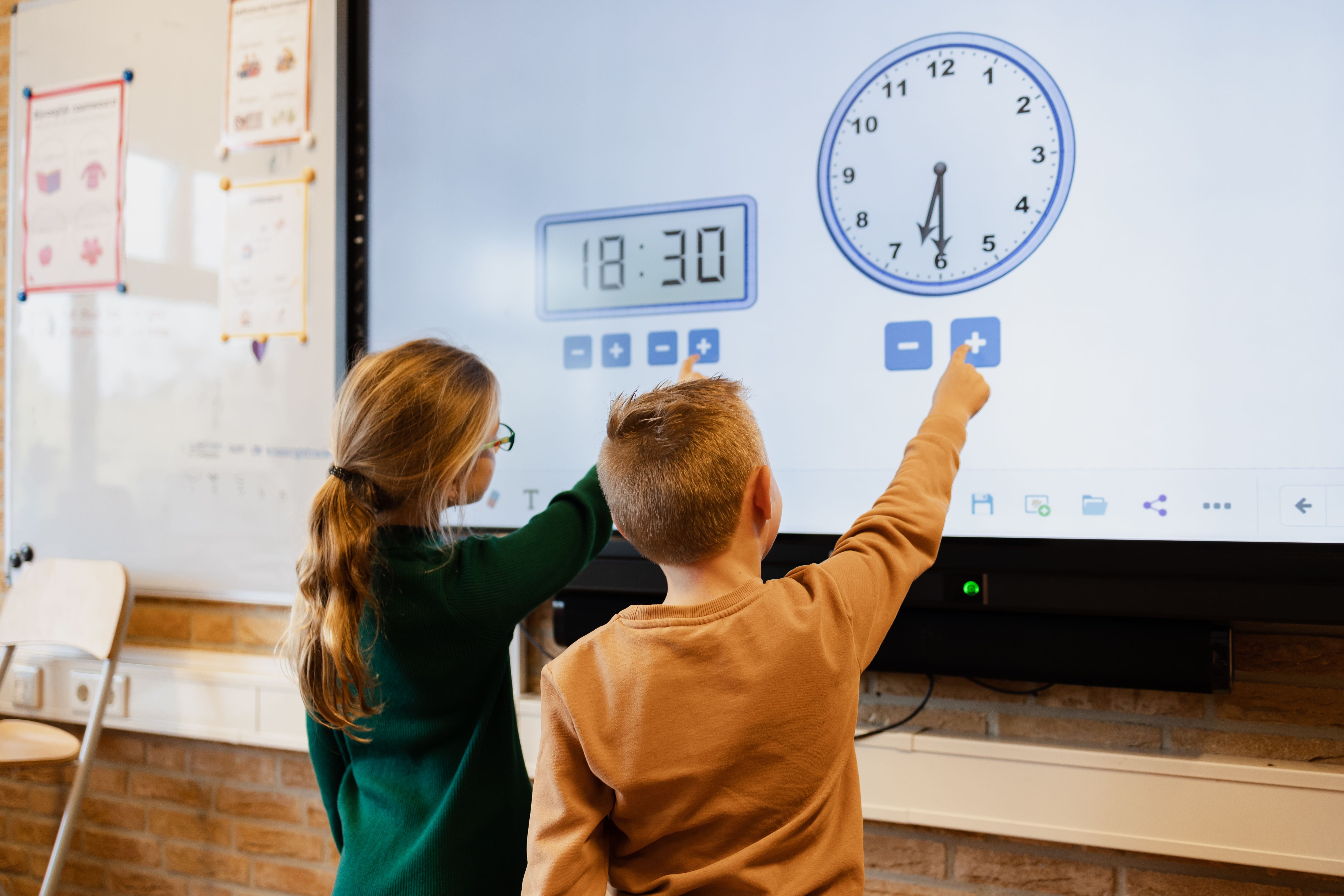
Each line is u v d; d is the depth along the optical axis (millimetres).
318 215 1727
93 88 1921
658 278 1472
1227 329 1183
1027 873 1326
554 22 1540
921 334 1325
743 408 854
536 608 976
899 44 1341
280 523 1753
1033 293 1270
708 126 1444
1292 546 1151
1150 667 1200
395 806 908
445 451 933
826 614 766
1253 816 1150
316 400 1725
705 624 758
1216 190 1189
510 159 1568
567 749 761
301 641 890
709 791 730
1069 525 1246
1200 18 1197
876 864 1404
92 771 1938
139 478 1867
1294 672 1202
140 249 1873
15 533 1974
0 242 2012
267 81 1766
